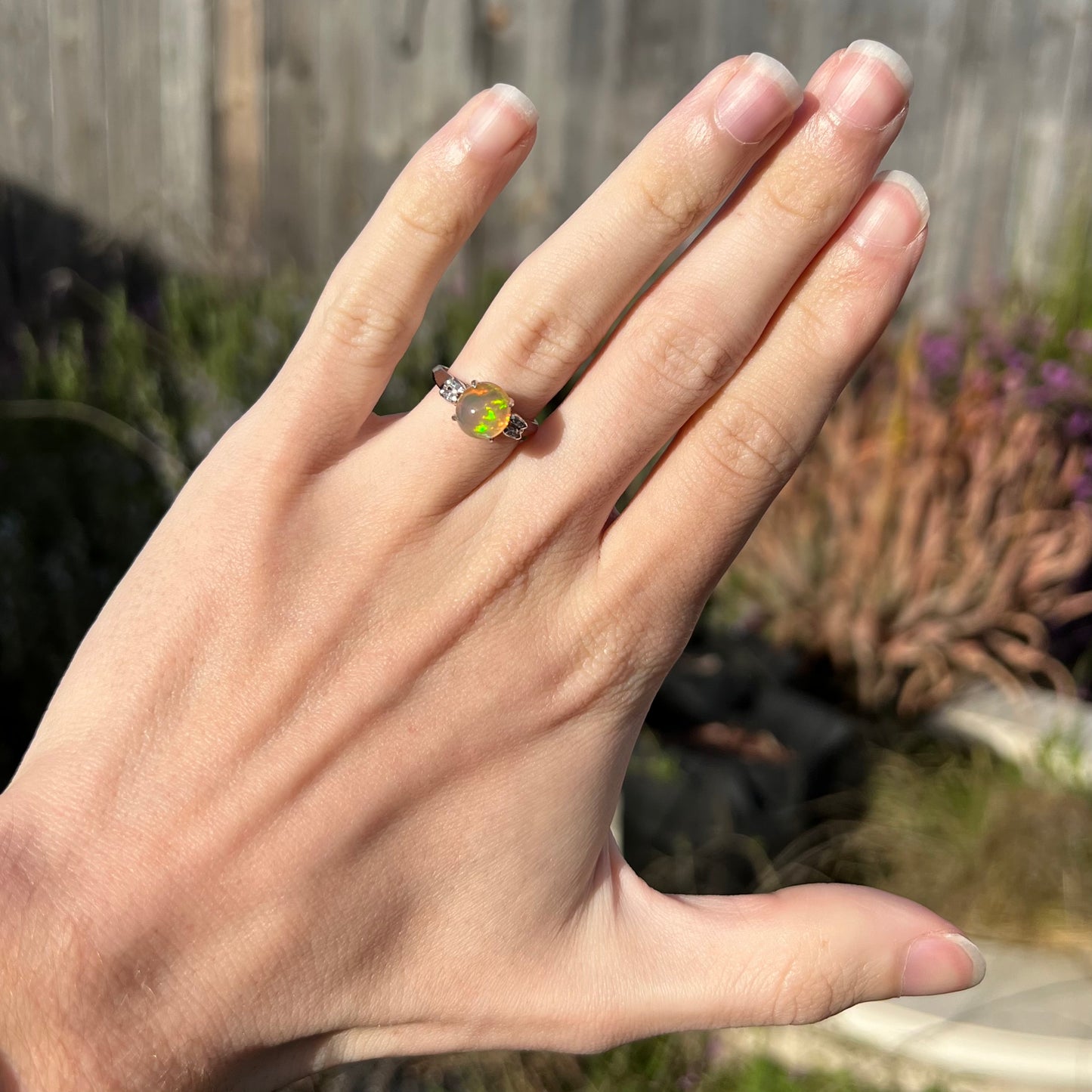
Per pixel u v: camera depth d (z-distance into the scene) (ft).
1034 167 2.16
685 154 0.56
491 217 2.20
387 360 0.61
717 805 1.15
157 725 0.58
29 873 0.53
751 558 1.64
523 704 0.60
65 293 2.06
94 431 1.50
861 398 1.78
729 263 0.58
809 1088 0.99
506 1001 0.60
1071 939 1.12
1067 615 1.56
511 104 0.58
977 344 1.82
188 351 1.66
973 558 1.51
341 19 2.10
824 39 2.13
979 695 1.55
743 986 0.60
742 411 0.59
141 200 2.14
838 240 0.57
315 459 0.61
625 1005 0.60
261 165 2.17
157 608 0.60
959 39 2.11
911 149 2.18
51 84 2.09
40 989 0.51
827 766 1.32
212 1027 0.54
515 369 0.60
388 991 0.58
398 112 2.17
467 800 0.59
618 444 0.60
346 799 0.57
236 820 0.56
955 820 1.29
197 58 2.10
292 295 1.83
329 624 0.59
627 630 0.61
